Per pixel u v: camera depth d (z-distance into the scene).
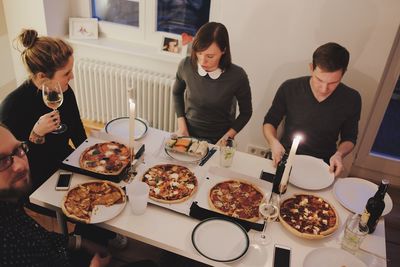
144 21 3.04
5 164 1.23
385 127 3.21
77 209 1.53
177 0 2.91
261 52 2.63
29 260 1.24
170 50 2.96
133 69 3.08
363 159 3.00
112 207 1.56
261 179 1.76
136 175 1.76
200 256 1.41
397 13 2.27
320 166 1.92
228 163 1.85
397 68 2.59
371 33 2.37
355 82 2.54
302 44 2.53
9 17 3.07
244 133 2.98
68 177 1.71
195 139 2.00
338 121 2.19
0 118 1.84
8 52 3.24
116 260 2.22
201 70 2.21
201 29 2.05
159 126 3.19
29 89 1.89
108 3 3.11
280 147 2.04
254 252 1.45
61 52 1.82
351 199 1.73
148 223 1.53
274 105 2.31
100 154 1.82
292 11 2.44
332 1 2.34
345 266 1.40
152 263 1.69
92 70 3.13
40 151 1.96
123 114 3.26
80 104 3.38
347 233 1.48
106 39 3.20
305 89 2.19
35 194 1.61
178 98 2.48
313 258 1.42
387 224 2.63
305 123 2.23
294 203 1.66
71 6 3.16
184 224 1.54
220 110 2.31
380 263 1.45
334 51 1.91
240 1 2.50
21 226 1.29
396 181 3.01
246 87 2.27
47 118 1.78
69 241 1.60
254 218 1.55
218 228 1.52
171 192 1.66
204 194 1.66
